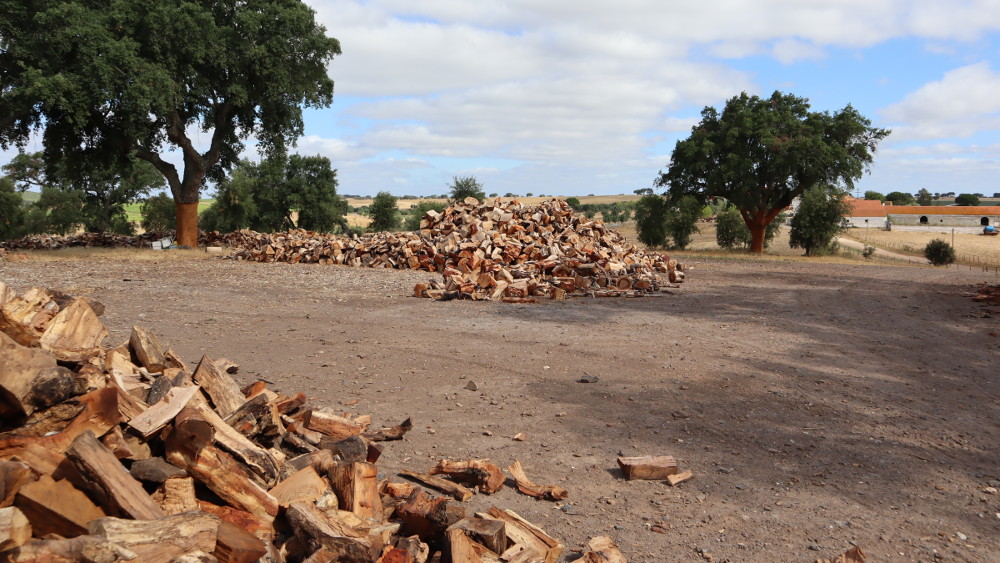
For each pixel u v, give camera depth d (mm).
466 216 22906
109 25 27344
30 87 24766
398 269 21656
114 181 59781
